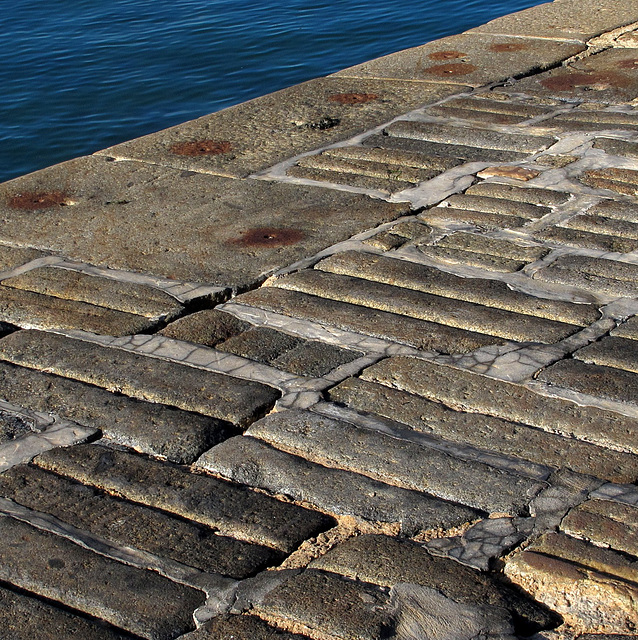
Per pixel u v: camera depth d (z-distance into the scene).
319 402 3.80
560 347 4.06
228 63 12.77
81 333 4.44
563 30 8.86
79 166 6.48
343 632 2.68
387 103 7.36
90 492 3.38
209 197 5.86
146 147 6.75
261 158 6.43
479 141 6.49
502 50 8.47
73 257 5.18
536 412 3.64
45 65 12.91
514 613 2.72
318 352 4.16
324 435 3.58
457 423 3.62
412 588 2.82
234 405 3.81
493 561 2.93
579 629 2.67
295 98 7.62
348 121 7.03
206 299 4.69
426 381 3.89
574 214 5.33
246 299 4.64
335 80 8.02
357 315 4.43
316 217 5.49
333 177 6.06
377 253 5.02
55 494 3.37
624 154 6.06
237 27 14.46
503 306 4.44
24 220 5.70
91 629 2.78
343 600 2.79
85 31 14.57
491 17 14.39
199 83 12.07
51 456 3.58
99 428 3.74
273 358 4.14
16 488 3.41
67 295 4.78
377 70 8.20
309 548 3.05
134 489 3.38
